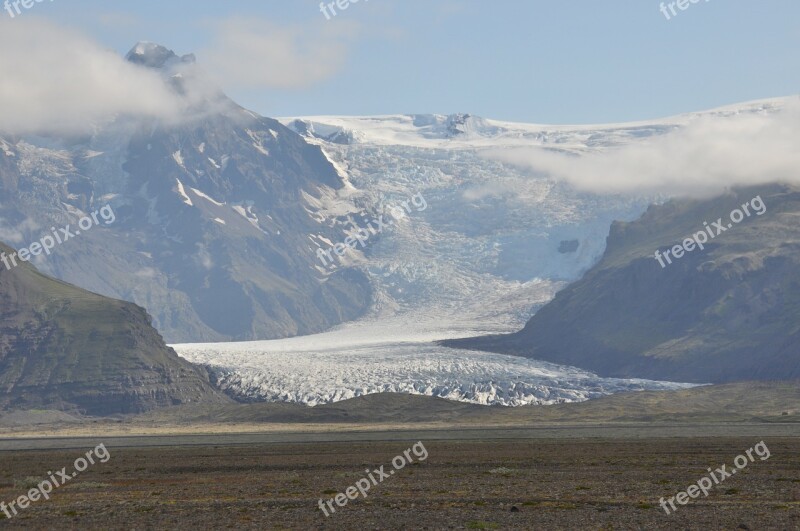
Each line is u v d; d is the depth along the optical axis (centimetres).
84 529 8238
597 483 11075
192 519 8688
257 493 10819
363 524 8150
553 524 7869
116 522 8625
